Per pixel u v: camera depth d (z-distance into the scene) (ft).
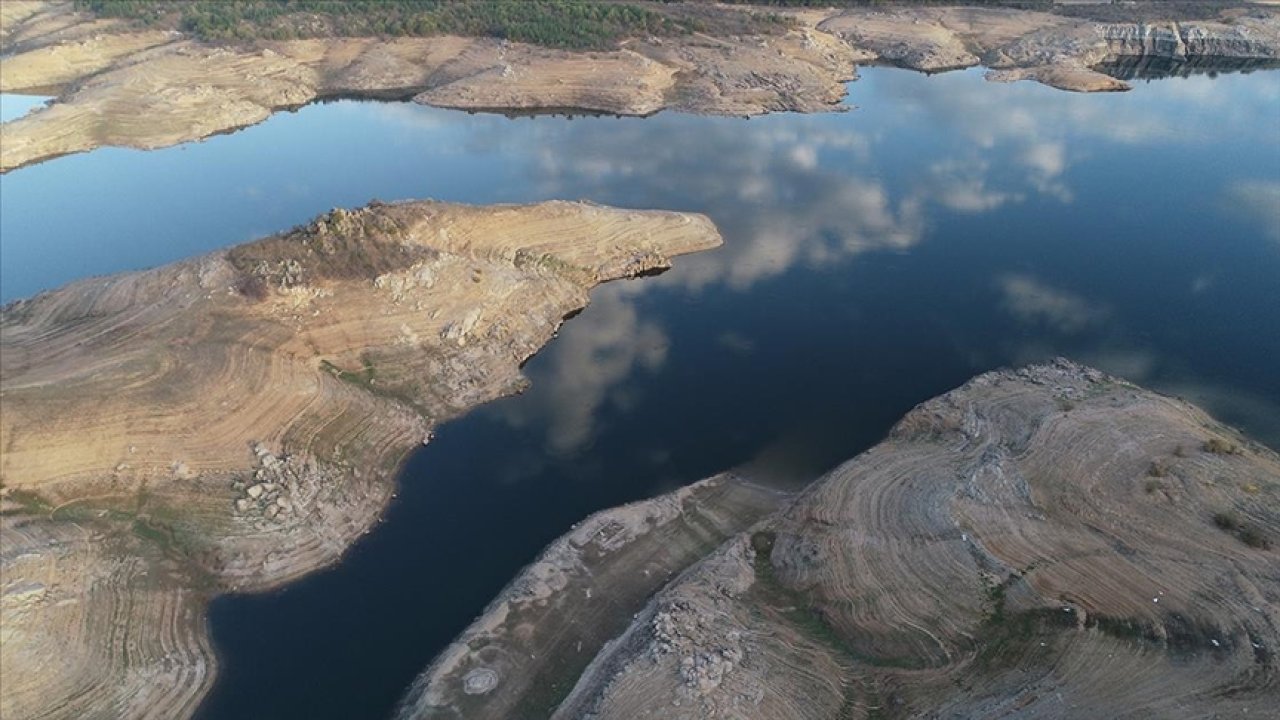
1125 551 146.51
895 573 150.71
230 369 192.54
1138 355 229.66
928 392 217.77
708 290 268.00
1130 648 128.67
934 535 155.63
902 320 251.39
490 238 259.39
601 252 275.80
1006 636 134.62
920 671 133.49
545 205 280.51
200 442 177.88
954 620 139.54
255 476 174.19
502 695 138.00
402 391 207.72
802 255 290.15
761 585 157.79
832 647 141.69
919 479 173.17
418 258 231.91
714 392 218.18
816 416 209.36
